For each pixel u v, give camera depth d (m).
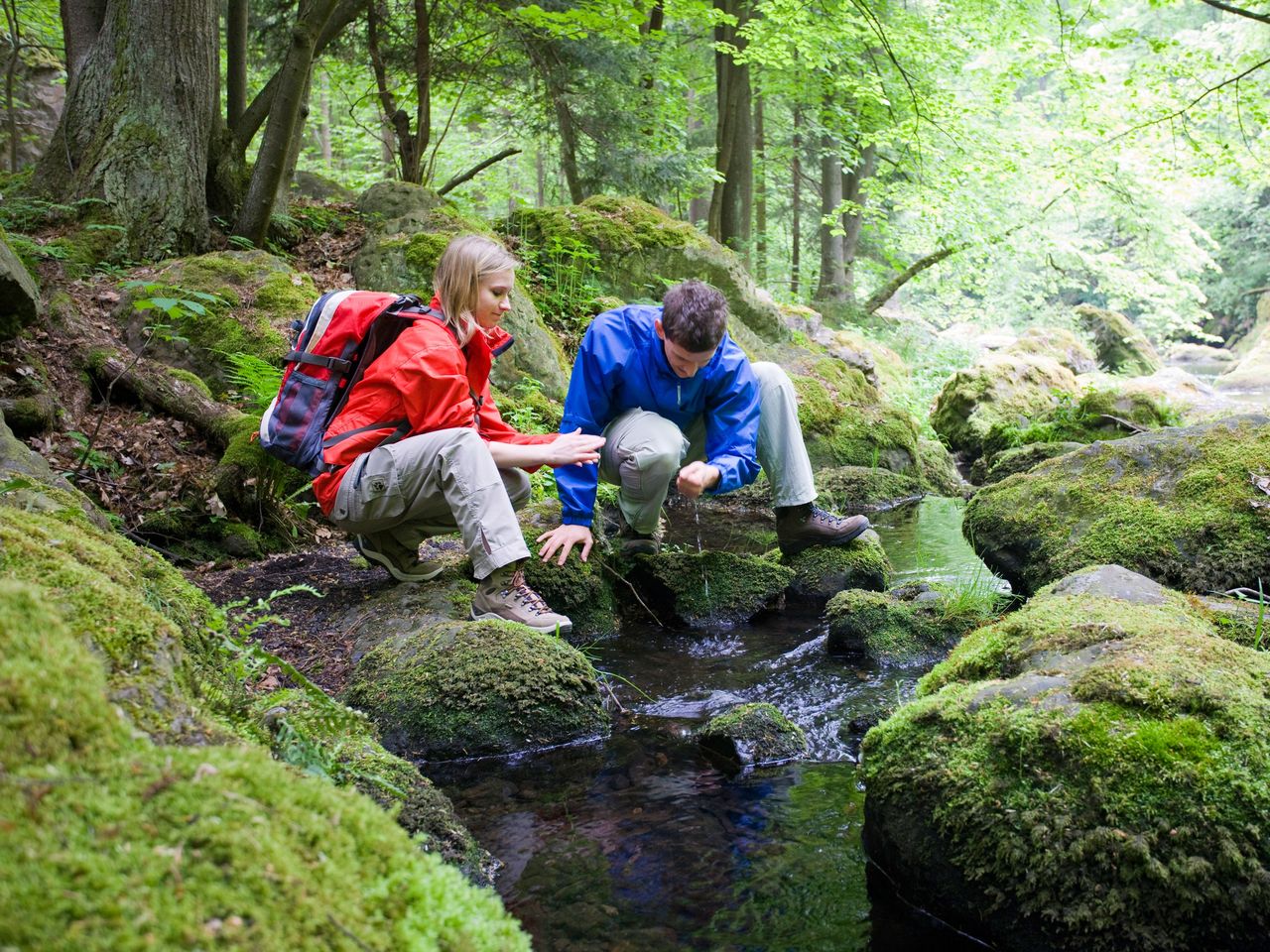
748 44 12.09
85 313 4.88
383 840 1.13
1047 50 10.80
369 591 3.37
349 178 15.33
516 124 11.70
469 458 2.86
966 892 1.80
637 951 1.75
